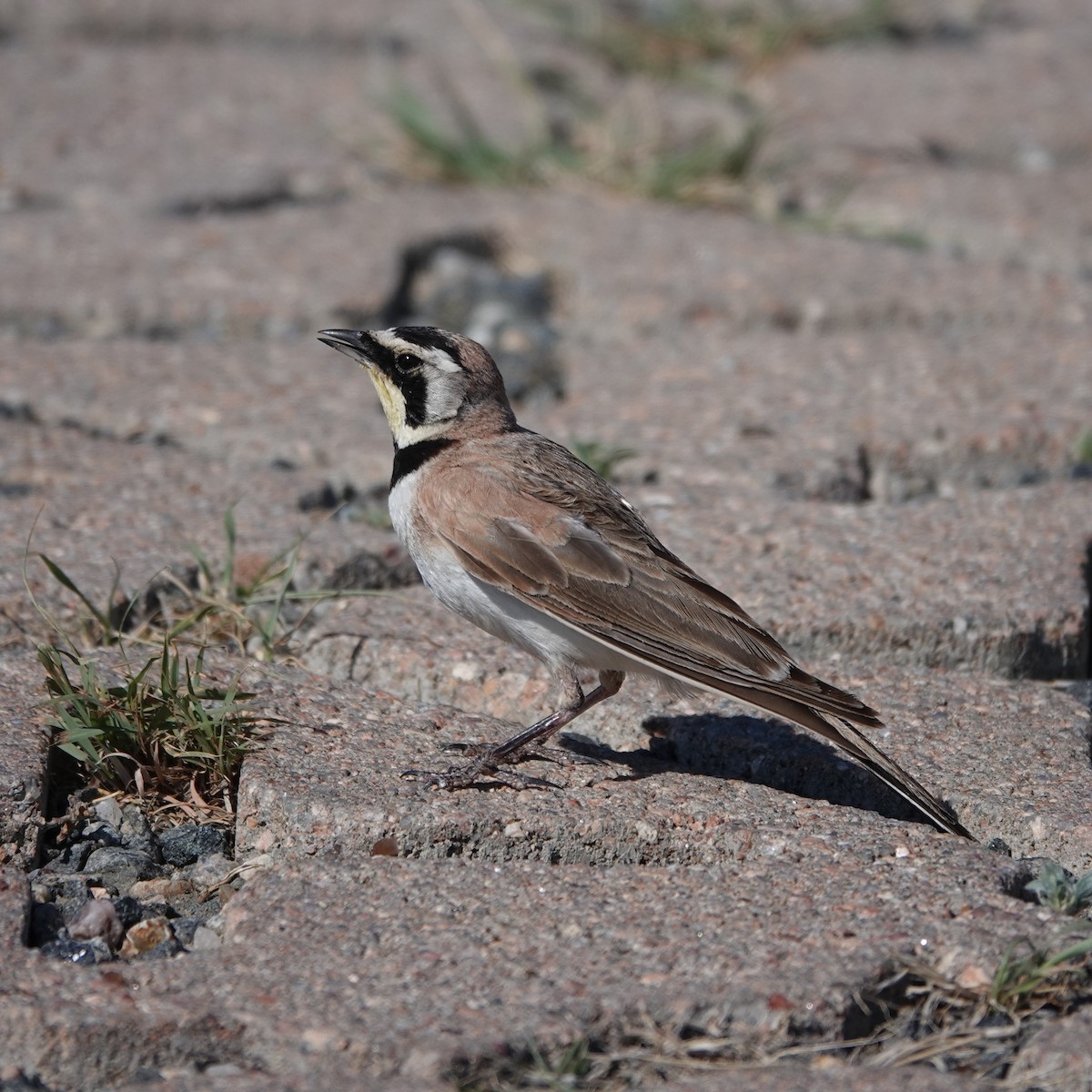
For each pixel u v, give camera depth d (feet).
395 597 36.01
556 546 29.60
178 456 42.14
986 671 34.73
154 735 29.19
